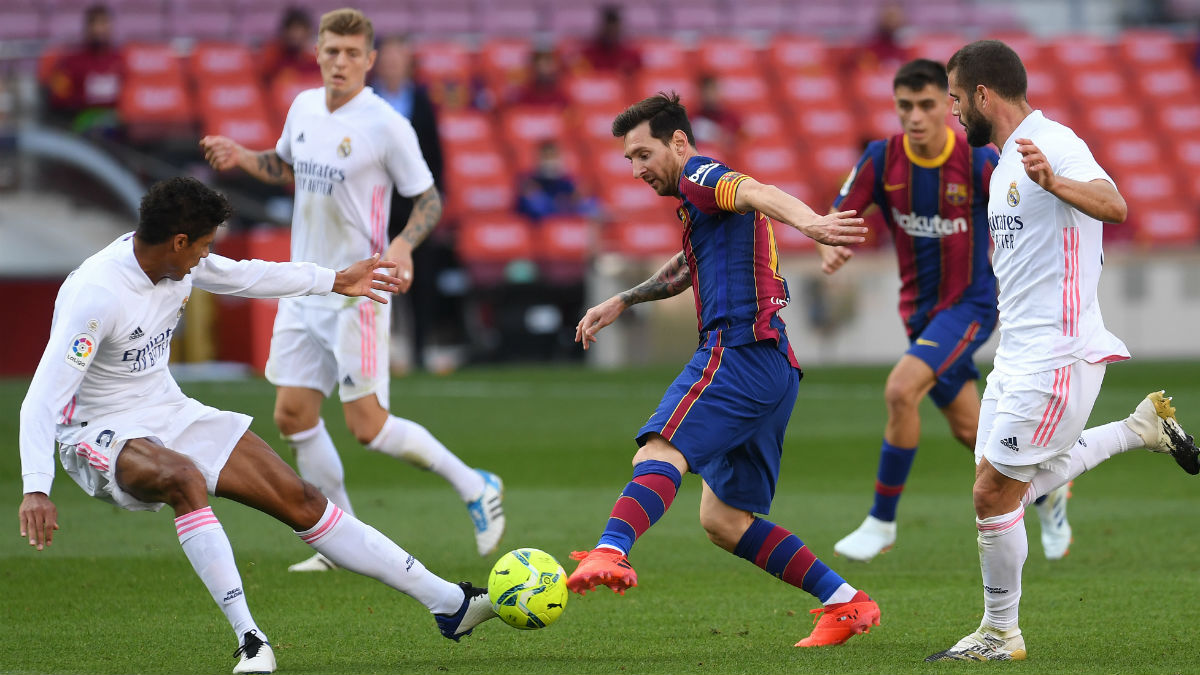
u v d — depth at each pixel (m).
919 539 23.62
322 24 21.67
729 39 79.94
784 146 70.88
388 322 21.78
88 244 53.62
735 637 16.38
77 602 18.20
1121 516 25.50
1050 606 17.91
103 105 59.00
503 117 68.00
